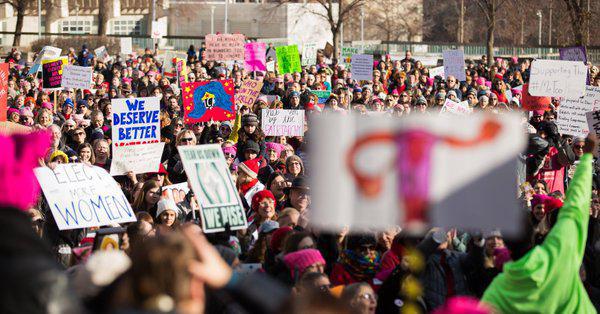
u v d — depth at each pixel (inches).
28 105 1133.7
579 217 364.8
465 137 237.1
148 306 191.5
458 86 1482.5
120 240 428.5
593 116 786.8
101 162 749.3
